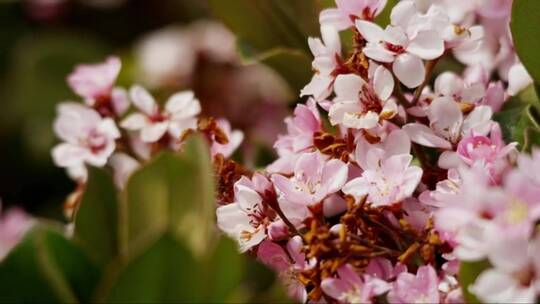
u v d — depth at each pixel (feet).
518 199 1.44
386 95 1.57
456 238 1.48
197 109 1.76
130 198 1.56
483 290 1.43
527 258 1.43
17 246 1.55
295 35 1.87
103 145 1.78
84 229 1.62
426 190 1.57
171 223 1.52
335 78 1.60
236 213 1.59
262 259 1.58
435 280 1.49
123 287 1.50
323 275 1.52
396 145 1.58
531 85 1.69
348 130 1.60
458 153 1.56
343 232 1.52
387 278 1.53
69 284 1.57
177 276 1.50
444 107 1.59
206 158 1.52
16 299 1.55
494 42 1.75
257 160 1.88
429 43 1.57
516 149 1.59
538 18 1.63
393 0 1.73
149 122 1.76
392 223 1.54
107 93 1.81
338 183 1.56
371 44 1.57
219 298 1.51
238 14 1.87
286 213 1.58
